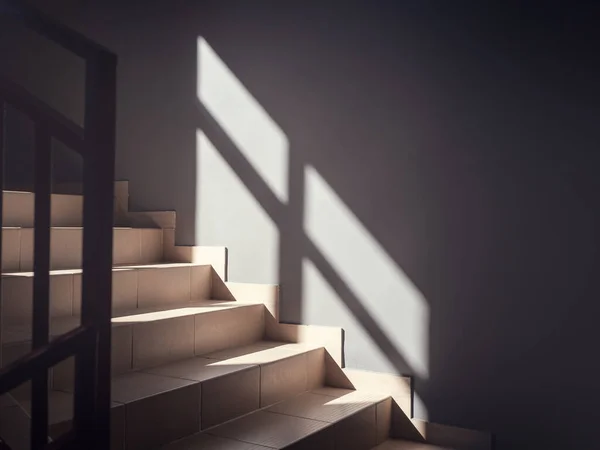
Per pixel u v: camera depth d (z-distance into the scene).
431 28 3.09
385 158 3.19
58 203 3.60
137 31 4.04
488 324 2.91
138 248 3.73
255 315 3.46
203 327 3.10
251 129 3.61
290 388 3.07
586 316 2.70
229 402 2.68
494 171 2.91
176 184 3.87
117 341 2.63
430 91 3.08
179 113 3.86
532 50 2.84
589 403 2.68
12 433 1.84
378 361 3.19
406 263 3.12
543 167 2.80
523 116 2.85
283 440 2.43
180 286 3.52
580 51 2.73
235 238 3.65
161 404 2.36
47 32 1.40
